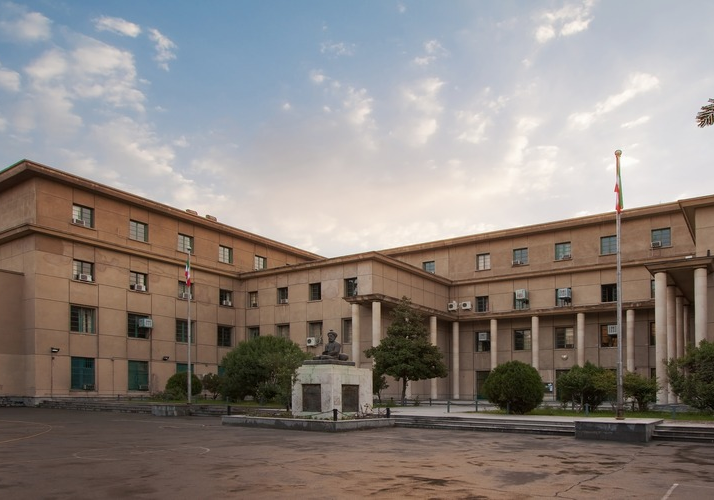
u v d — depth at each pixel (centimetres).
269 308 4941
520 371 2709
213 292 4928
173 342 4556
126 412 3266
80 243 4016
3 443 1752
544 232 4934
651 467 1340
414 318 3878
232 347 5031
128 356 4225
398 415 2592
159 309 4484
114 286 4194
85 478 1147
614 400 3192
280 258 5662
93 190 4094
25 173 3775
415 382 4544
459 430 2283
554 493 1040
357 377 2609
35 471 1227
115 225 4253
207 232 4959
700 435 1900
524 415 2628
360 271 4391
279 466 1318
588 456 1524
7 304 3700
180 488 1050
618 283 2369
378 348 3816
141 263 4403
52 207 3878
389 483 1119
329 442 1825
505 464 1376
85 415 3019
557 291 4781
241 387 3569
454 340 5041
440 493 1029
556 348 4797
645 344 4384
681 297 3903
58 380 3791
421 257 5500
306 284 4728
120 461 1380
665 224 4434
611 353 4562
